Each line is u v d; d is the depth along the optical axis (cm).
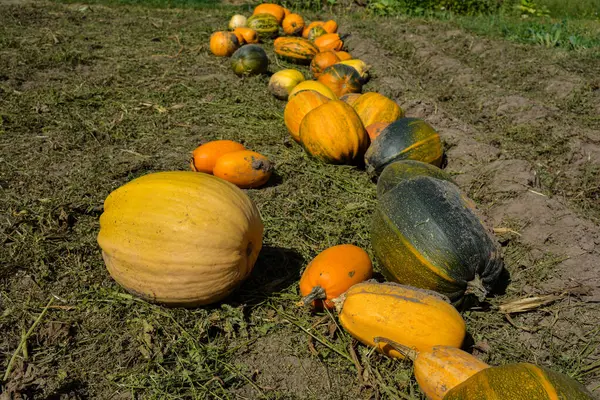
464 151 199
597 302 124
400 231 115
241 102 250
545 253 140
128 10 454
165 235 104
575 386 77
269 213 154
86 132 204
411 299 99
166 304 112
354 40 378
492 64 335
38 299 118
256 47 292
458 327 98
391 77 297
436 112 243
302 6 538
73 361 104
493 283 117
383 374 103
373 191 171
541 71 310
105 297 118
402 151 170
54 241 137
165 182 108
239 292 122
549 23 471
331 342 110
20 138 198
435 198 116
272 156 191
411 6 529
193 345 107
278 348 109
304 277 115
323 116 179
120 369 103
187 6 500
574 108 262
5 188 162
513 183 170
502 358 109
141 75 278
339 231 146
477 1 546
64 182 166
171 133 211
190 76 284
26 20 381
